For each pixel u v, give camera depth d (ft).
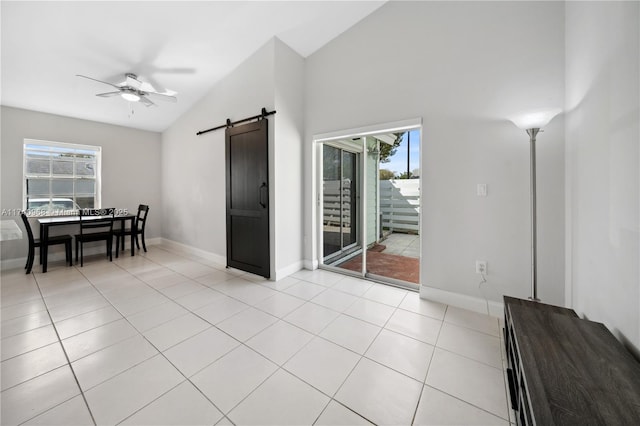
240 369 5.35
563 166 6.51
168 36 9.34
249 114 11.21
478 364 5.48
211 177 13.58
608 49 4.34
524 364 3.40
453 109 8.04
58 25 8.15
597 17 4.74
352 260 13.23
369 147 13.92
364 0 8.96
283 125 10.71
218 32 9.49
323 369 5.36
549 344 3.88
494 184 7.47
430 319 7.39
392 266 12.25
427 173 8.56
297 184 11.61
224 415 4.26
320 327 6.99
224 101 12.42
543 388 2.97
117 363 5.51
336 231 13.47
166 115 15.30
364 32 9.79
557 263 6.67
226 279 10.81
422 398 4.60
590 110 5.06
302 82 11.70
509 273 7.34
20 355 5.75
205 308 8.13
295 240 11.64
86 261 13.69
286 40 10.44
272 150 10.38
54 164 14.01
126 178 16.44
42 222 11.81
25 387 4.81
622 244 3.97
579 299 5.63
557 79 6.56
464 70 7.82
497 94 7.35
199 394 4.69
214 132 13.19
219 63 11.28
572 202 6.05
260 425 4.08
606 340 3.96
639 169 3.52
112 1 7.61
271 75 10.24
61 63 9.81
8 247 12.43
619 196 4.05
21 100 11.93
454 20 7.95
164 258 14.30
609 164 4.34
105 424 4.07
